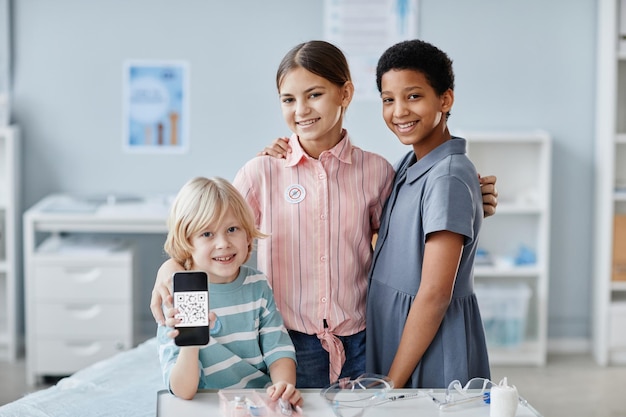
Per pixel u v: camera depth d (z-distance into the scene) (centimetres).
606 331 456
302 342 221
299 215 220
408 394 192
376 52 457
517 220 470
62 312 425
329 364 221
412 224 217
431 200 211
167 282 193
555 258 478
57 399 239
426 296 209
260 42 459
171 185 468
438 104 217
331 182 223
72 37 458
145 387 249
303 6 457
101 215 421
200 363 199
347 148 224
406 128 217
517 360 458
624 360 461
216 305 201
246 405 181
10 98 460
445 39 460
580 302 480
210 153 466
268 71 461
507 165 466
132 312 427
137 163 466
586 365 459
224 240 195
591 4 461
